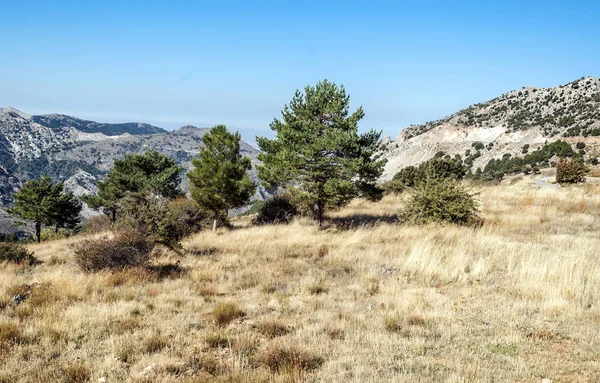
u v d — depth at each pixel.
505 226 16.06
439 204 16.39
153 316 7.66
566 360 5.33
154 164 40.16
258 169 20.72
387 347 5.91
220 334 6.52
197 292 9.55
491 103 147.75
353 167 17.59
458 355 5.57
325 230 18.72
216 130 24.67
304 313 7.80
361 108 19.08
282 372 5.13
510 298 8.10
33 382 5.11
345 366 5.36
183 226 14.56
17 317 7.66
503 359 5.38
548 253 10.50
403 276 10.23
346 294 9.05
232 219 34.19
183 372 5.31
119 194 37.12
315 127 19.00
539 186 32.22
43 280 10.70
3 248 15.79
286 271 11.44
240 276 11.01
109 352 6.00
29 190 43.38
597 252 10.77
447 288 9.08
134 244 11.95
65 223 47.06
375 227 17.36
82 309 7.94
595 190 26.61
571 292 7.86
